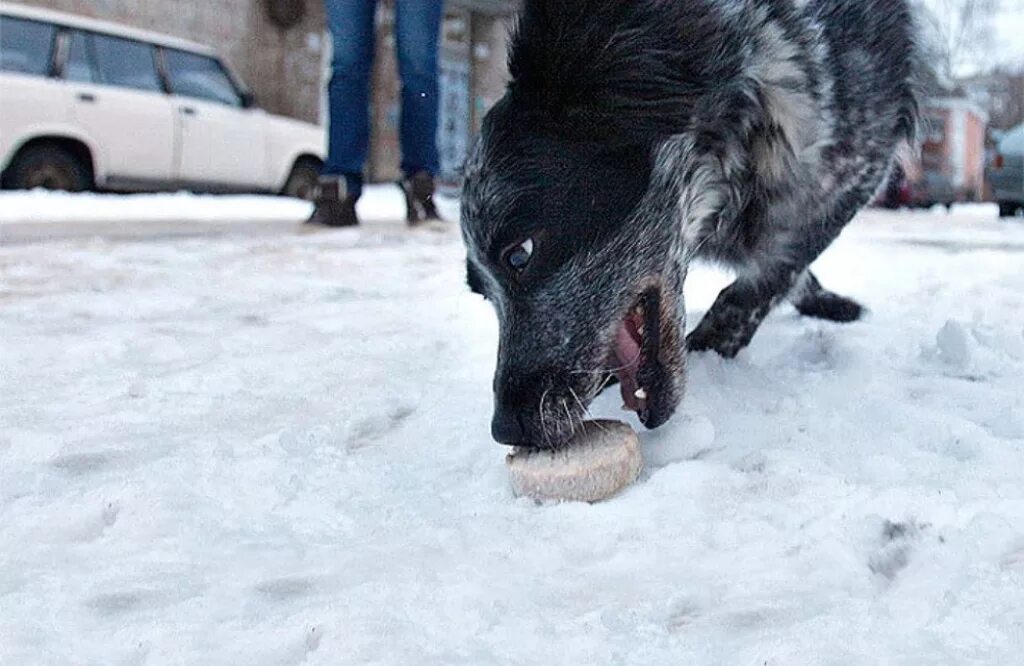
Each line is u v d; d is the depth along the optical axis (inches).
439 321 51.3
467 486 30.0
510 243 33.2
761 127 37.9
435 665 21.0
